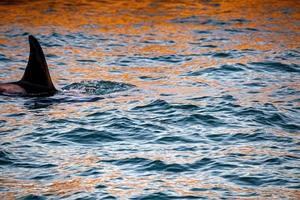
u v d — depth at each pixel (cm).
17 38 8612
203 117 5022
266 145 4372
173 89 6022
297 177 3788
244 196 3528
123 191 3612
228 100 5538
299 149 4291
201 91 5916
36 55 5862
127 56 7625
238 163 4022
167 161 4069
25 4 11300
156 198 3516
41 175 3866
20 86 5831
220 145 4384
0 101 5503
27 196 3562
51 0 11719
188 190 3619
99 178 3803
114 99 5631
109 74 6738
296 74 6644
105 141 4494
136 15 10406
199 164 4012
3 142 4456
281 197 3509
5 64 7181
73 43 8350
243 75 6588
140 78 6544
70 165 4019
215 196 3534
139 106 5366
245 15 10400
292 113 5147
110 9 10925
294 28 9350
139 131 4691
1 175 3872
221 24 9662
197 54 7669
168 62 7288
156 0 11812
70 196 3553
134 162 4059
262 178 3775
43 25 9525
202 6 11212
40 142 4469
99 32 9106
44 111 5238
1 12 10550
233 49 7900
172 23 9762
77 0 11769
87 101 5556
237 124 4850
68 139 4528
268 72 6719
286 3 11512
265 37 8681
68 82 6378
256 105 5344
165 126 4816
